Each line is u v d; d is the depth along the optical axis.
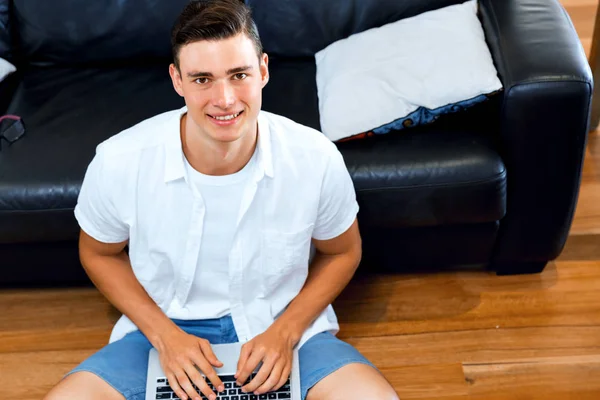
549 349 2.09
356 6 2.28
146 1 2.28
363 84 2.03
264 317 1.76
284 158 1.61
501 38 2.01
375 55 2.10
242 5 1.43
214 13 1.38
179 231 1.64
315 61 2.33
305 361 1.67
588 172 2.59
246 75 1.42
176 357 1.64
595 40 2.55
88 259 1.75
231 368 1.67
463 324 2.16
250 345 1.66
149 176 1.59
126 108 2.17
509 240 2.15
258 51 1.44
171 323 1.71
